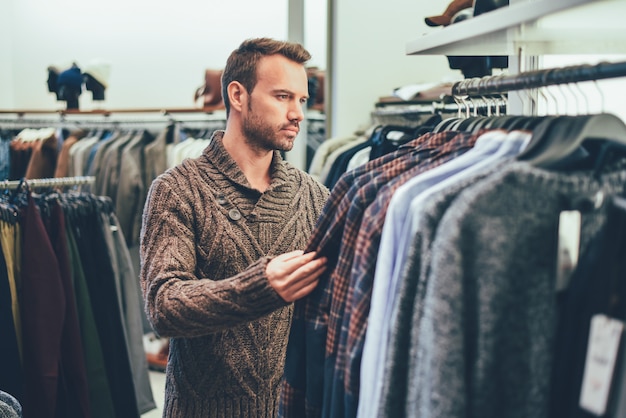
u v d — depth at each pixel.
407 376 0.92
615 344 0.80
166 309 1.41
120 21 5.73
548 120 0.99
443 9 3.41
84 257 2.53
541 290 0.85
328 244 1.20
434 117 1.86
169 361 1.67
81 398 2.38
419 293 0.89
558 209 0.87
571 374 0.87
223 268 1.61
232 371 1.59
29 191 2.32
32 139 4.70
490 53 1.40
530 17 0.92
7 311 2.21
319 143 3.84
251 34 5.34
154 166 4.31
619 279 0.82
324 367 1.20
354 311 1.07
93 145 4.50
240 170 1.65
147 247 1.56
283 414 1.26
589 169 0.97
